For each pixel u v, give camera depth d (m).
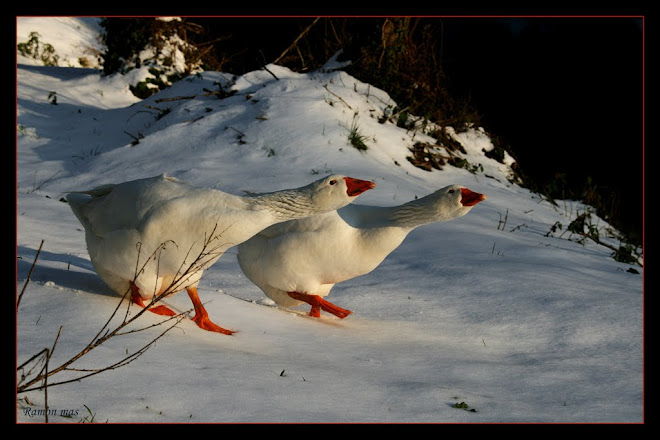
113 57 27.30
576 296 8.63
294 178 14.80
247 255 8.05
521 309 8.24
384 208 7.75
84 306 6.58
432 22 23.02
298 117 17.44
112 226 6.84
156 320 6.66
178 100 20.53
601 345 7.24
